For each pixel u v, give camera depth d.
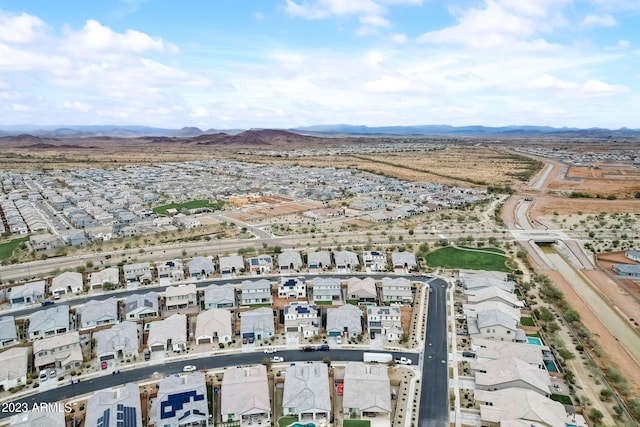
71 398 96.12
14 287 147.38
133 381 102.31
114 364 108.94
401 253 175.12
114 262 174.00
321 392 93.44
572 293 151.38
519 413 86.12
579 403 93.38
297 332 122.94
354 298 142.62
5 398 96.50
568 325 127.31
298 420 90.00
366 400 91.12
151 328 120.19
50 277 158.50
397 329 119.75
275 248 183.88
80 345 114.94
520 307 136.12
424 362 109.00
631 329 128.62
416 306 138.00
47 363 106.94
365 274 163.00
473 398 95.25
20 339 120.69
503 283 148.38
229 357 111.50
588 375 103.62
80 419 89.38
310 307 127.69
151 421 88.44
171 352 113.69
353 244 194.62
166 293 139.12
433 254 185.12
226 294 139.50
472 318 127.50
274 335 121.25
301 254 180.38
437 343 117.50
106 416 85.38
